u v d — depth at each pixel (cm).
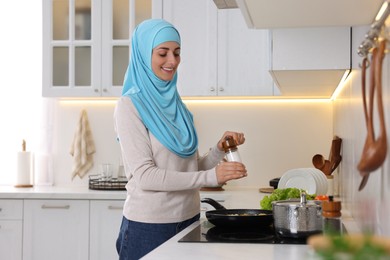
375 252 77
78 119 494
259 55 443
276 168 475
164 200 248
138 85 267
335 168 360
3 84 500
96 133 493
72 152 491
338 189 376
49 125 494
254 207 321
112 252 428
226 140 257
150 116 257
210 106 479
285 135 474
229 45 445
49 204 432
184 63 448
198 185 239
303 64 284
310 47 283
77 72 464
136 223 250
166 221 249
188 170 264
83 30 464
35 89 498
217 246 193
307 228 203
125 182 453
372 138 147
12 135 499
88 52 464
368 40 153
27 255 434
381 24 148
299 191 279
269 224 232
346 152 308
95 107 493
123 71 461
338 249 80
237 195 411
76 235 431
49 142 495
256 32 443
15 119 499
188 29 448
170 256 175
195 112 480
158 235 248
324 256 79
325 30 282
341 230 213
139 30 270
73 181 494
